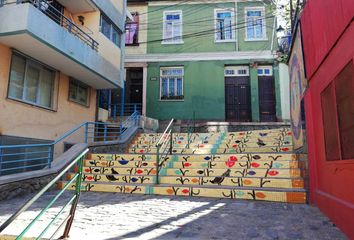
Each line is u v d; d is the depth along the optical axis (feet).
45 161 29.78
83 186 22.99
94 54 33.22
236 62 49.73
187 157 25.99
